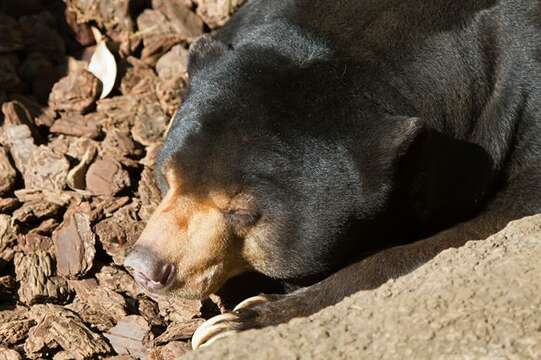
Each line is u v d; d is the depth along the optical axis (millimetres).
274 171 9984
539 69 10891
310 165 10031
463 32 10844
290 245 10211
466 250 9398
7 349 11008
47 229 12477
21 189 13117
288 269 10383
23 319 11414
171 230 10008
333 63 10445
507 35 10930
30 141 13430
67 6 15273
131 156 13555
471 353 7988
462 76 10789
